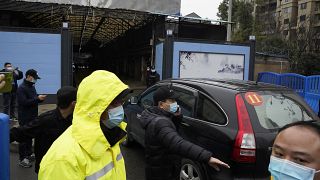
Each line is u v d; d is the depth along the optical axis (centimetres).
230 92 455
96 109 204
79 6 1738
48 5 1727
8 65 1027
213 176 423
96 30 3569
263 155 405
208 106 470
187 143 315
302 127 147
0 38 1393
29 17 2322
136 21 2247
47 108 1319
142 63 2838
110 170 214
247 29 5669
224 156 417
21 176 564
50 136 345
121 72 4019
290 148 147
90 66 5944
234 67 1783
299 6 7188
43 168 194
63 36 1447
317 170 143
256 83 502
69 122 347
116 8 1780
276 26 5119
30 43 1420
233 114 429
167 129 331
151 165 351
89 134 200
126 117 755
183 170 475
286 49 3709
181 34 2142
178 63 1712
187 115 498
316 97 1183
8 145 349
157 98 362
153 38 2075
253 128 414
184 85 544
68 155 193
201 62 1739
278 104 455
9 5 1750
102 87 205
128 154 707
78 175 194
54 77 1453
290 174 146
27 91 569
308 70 3300
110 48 4759
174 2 1894
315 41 3569
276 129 424
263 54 3125
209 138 442
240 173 404
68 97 339
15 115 1084
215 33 2209
